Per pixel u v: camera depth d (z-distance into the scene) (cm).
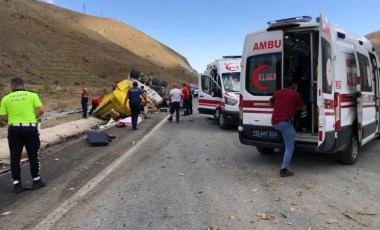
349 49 885
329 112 782
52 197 653
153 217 555
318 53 759
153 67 12075
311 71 835
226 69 1611
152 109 2523
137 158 966
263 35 888
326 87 773
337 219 545
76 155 1009
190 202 620
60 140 1246
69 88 5541
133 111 1569
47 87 4800
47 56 7219
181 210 583
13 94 709
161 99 2741
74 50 9181
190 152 1050
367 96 981
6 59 5812
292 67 905
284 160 781
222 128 1571
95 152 1050
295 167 861
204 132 1476
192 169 846
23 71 5881
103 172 815
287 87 815
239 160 940
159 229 512
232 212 573
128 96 1575
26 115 700
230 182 737
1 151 1032
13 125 693
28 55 6631
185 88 2266
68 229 516
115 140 1268
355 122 892
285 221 538
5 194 679
